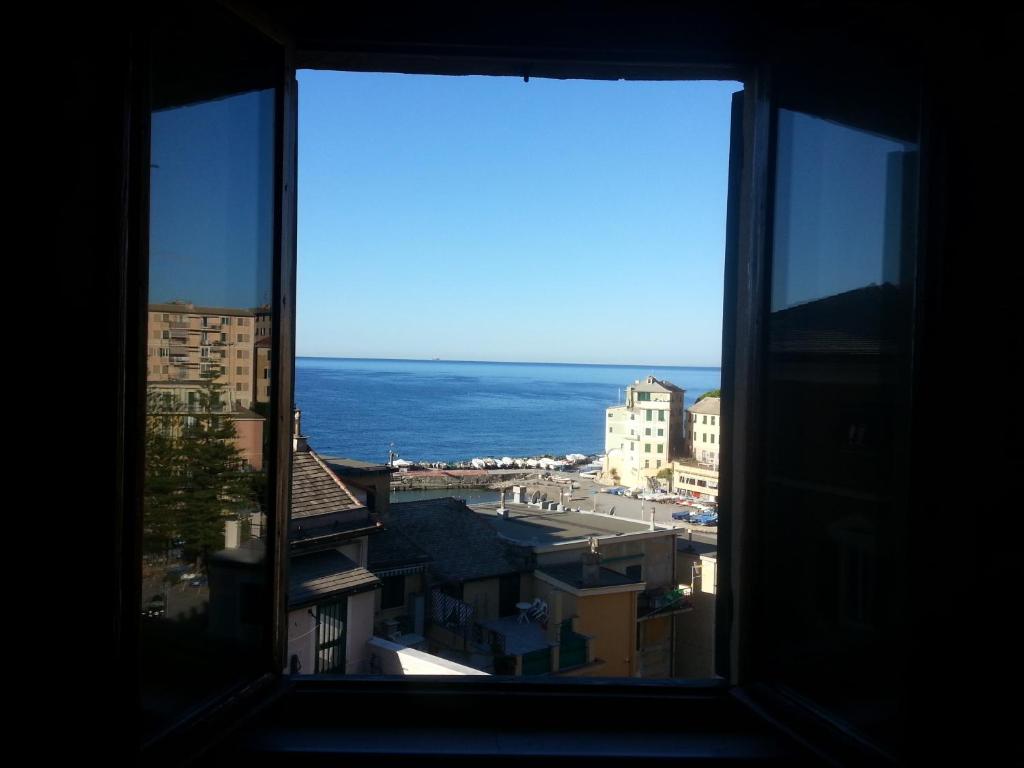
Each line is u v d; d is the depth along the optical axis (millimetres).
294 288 1686
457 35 1647
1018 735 1174
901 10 1348
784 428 1611
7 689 1104
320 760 1417
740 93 1771
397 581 12359
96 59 1168
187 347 1402
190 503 1413
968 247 1242
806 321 1583
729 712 1587
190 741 1338
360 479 14516
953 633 1233
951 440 1251
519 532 16172
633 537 15508
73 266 1153
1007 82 1218
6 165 1104
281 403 1632
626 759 1440
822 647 1515
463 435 92000
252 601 1583
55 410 1139
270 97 1631
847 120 1499
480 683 1603
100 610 1164
